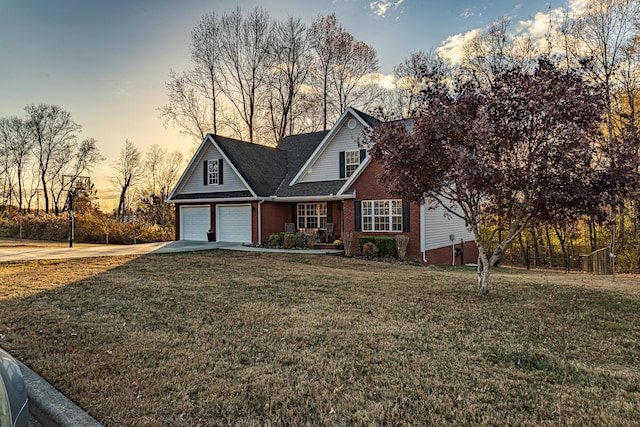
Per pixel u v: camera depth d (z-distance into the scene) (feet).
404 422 10.42
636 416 10.71
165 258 48.67
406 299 25.53
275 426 10.32
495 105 24.06
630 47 63.10
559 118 22.82
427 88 28.37
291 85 111.75
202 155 74.79
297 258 50.34
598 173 23.07
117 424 10.42
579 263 71.20
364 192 57.72
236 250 59.00
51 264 42.65
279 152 81.30
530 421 10.43
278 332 18.17
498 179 22.90
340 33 108.58
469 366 14.29
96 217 95.50
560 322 20.11
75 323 19.71
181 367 14.15
